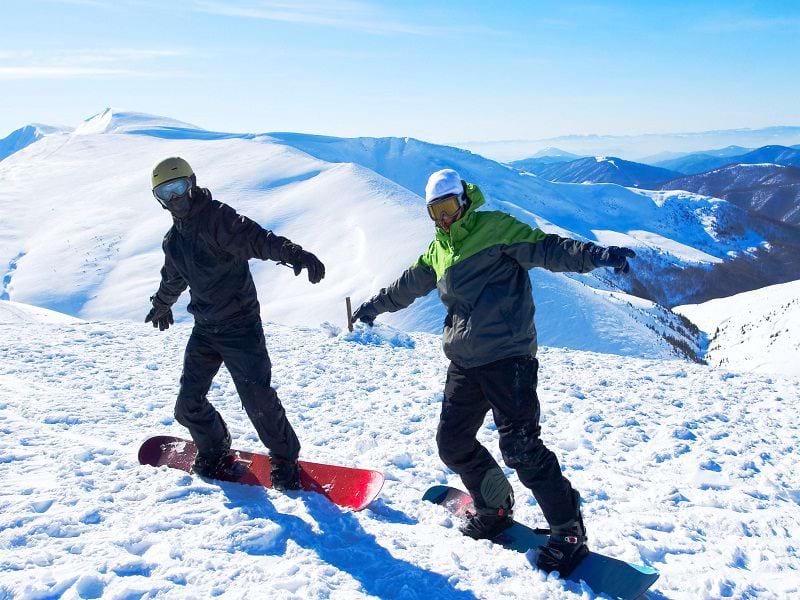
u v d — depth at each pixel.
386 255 111.06
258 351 3.73
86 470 4.05
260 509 3.55
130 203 192.12
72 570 2.77
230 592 2.72
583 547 3.33
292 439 3.89
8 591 2.59
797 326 66.12
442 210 3.25
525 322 3.24
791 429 6.55
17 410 5.66
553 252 3.04
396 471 4.94
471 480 3.61
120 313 121.94
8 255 163.38
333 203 146.38
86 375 7.41
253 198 166.00
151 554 3.03
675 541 3.99
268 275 112.44
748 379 8.58
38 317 20.48
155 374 7.66
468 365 3.31
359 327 10.37
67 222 182.25
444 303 3.49
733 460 5.57
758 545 3.99
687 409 7.13
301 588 2.79
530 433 3.23
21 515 3.30
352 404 6.84
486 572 3.18
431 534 3.69
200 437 4.01
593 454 5.74
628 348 74.44
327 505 3.73
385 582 2.96
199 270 3.56
